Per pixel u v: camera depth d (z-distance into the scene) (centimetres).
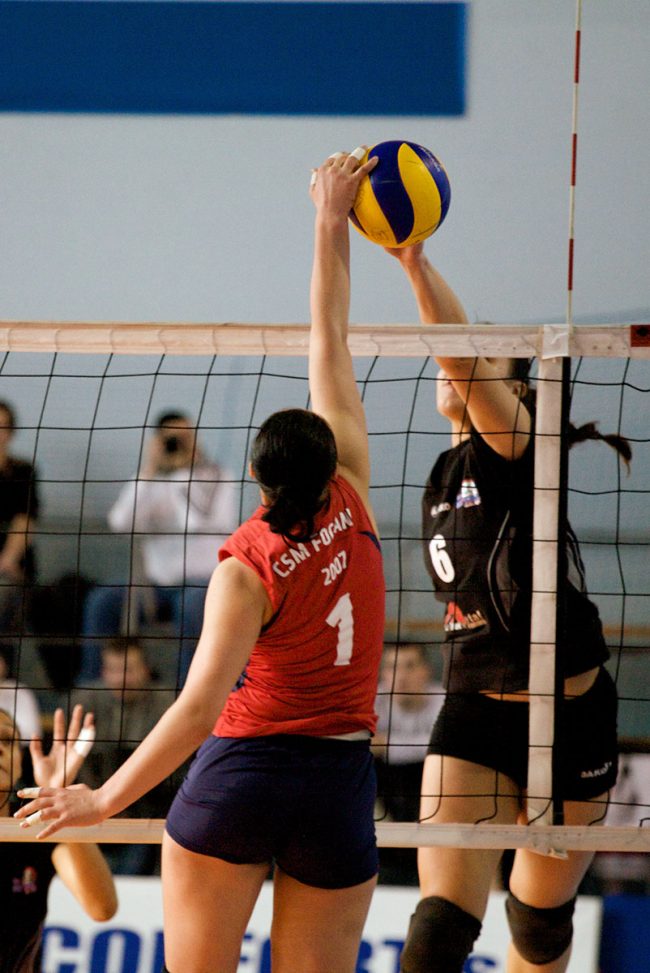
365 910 447
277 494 419
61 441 1219
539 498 571
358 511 451
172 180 1309
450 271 1263
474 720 584
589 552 1111
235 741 433
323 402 479
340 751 433
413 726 960
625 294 1248
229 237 1306
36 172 1305
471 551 598
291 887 444
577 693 600
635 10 1262
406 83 1291
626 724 1040
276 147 1307
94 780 995
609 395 1152
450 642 610
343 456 468
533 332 573
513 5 1276
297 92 1305
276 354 583
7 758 649
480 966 847
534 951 618
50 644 1064
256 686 434
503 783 579
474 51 1281
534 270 1259
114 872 916
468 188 1270
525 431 589
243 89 1309
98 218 1305
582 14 1270
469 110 1282
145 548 1116
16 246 1301
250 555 421
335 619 428
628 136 1259
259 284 1302
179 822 433
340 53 1301
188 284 1302
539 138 1270
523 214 1263
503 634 590
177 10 1309
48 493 1179
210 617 411
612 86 1263
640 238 1252
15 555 1114
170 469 1145
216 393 1232
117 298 1302
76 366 1251
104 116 1311
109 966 861
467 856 562
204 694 395
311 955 439
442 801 570
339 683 434
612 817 923
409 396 1172
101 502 1189
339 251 524
